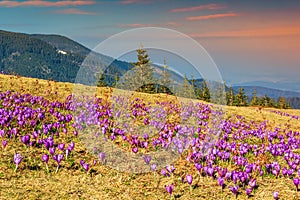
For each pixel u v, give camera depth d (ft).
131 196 37.81
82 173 41.78
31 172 39.45
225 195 39.83
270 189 42.65
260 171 45.78
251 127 82.79
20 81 99.50
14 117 56.90
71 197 35.42
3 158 41.09
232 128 75.77
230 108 112.27
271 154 57.98
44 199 34.04
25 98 71.51
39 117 56.49
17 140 47.93
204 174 45.44
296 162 50.52
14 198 33.12
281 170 50.65
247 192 39.68
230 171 46.42
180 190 40.27
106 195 37.14
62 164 43.09
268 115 113.39
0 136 47.96
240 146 54.08
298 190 42.96
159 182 42.11
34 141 46.16
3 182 35.83
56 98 82.17
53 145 45.57
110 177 41.88
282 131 86.33
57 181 38.58
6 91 80.59
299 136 81.35
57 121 59.98
